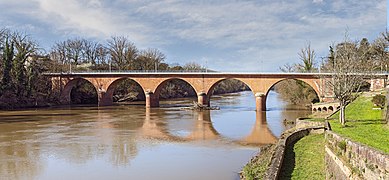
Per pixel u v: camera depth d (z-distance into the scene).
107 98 85.00
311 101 72.88
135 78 81.00
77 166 25.31
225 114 62.22
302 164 19.81
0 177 22.70
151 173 23.41
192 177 22.38
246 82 71.44
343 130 23.22
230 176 22.38
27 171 24.06
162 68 123.25
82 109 74.25
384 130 22.25
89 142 34.62
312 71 74.62
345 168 15.45
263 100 69.12
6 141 35.31
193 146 32.56
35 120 53.91
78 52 120.06
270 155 22.09
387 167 11.74
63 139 36.41
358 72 35.53
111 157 28.05
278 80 68.88
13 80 76.38
